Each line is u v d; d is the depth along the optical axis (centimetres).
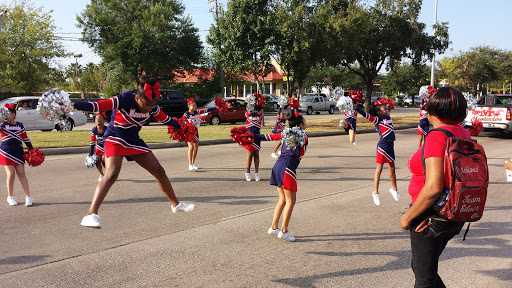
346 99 685
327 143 1568
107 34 3553
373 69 2977
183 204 451
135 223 567
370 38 2745
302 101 3831
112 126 411
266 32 1975
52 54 3023
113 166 402
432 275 267
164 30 3625
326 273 412
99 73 4803
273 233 515
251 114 892
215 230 542
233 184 825
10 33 2900
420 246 267
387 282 392
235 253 463
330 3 2106
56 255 450
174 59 3781
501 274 414
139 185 799
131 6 3616
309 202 693
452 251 477
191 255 455
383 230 550
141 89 397
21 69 2897
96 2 3575
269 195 735
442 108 264
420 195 252
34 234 518
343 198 724
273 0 2030
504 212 642
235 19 2014
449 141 250
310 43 1981
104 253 457
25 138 650
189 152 964
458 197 239
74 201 677
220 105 948
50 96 388
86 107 389
